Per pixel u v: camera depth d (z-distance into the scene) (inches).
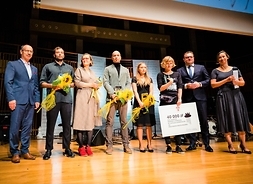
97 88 103.6
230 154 97.5
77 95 102.0
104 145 145.3
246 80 280.5
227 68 106.2
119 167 75.5
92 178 62.2
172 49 362.3
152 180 58.9
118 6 122.1
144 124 108.0
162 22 130.2
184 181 57.4
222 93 104.0
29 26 274.8
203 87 110.6
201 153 101.6
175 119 106.0
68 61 263.4
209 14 139.5
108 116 107.5
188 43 371.9
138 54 357.4
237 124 99.8
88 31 295.0
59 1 112.1
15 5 294.7
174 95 108.2
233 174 63.6
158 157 93.4
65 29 283.9
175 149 112.2
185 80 112.9
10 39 286.5
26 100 91.8
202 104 109.7
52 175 66.1
